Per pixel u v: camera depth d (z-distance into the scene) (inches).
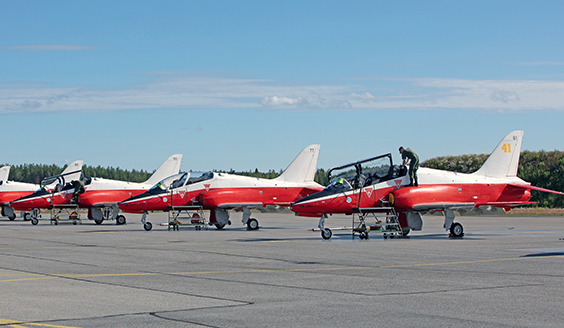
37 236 1005.8
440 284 425.4
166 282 442.6
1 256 646.5
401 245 780.6
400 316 312.8
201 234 1058.1
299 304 348.8
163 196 1205.7
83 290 404.8
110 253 681.0
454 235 949.2
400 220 978.7
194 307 340.5
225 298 370.9
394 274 482.0
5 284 434.0
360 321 300.8
